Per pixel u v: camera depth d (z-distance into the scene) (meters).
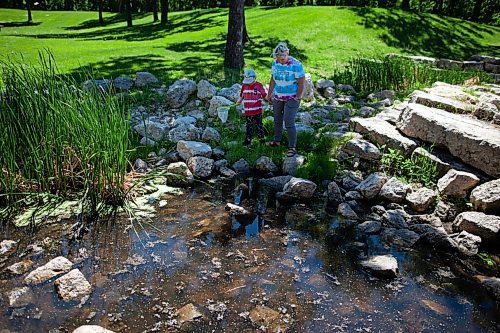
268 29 17.91
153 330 3.31
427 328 3.46
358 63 11.88
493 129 6.26
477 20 33.50
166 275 4.02
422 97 7.80
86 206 5.28
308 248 4.59
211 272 4.09
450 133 6.12
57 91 5.80
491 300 3.85
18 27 36.66
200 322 3.42
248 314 3.53
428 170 6.03
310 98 9.73
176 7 48.47
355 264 4.33
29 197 5.36
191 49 15.35
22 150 5.47
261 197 5.82
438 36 19.20
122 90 9.04
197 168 6.29
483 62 14.97
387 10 20.75
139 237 4.68
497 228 4.71
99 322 3.36
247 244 4.62
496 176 5.59
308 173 6.26
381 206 5.51
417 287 4.00
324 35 17.16
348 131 7.56
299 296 3.79
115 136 5.34
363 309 3.65
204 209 5.41
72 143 5.49
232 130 7.73
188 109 8.53
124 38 21.45
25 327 3.27
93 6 57.41
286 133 7.53
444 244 4.66
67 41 18.55
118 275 3.98
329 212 5.45
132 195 5.65
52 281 3.82
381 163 6.40
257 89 6.91
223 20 23.72
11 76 5.91
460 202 5.47
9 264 4.10
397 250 4.63
